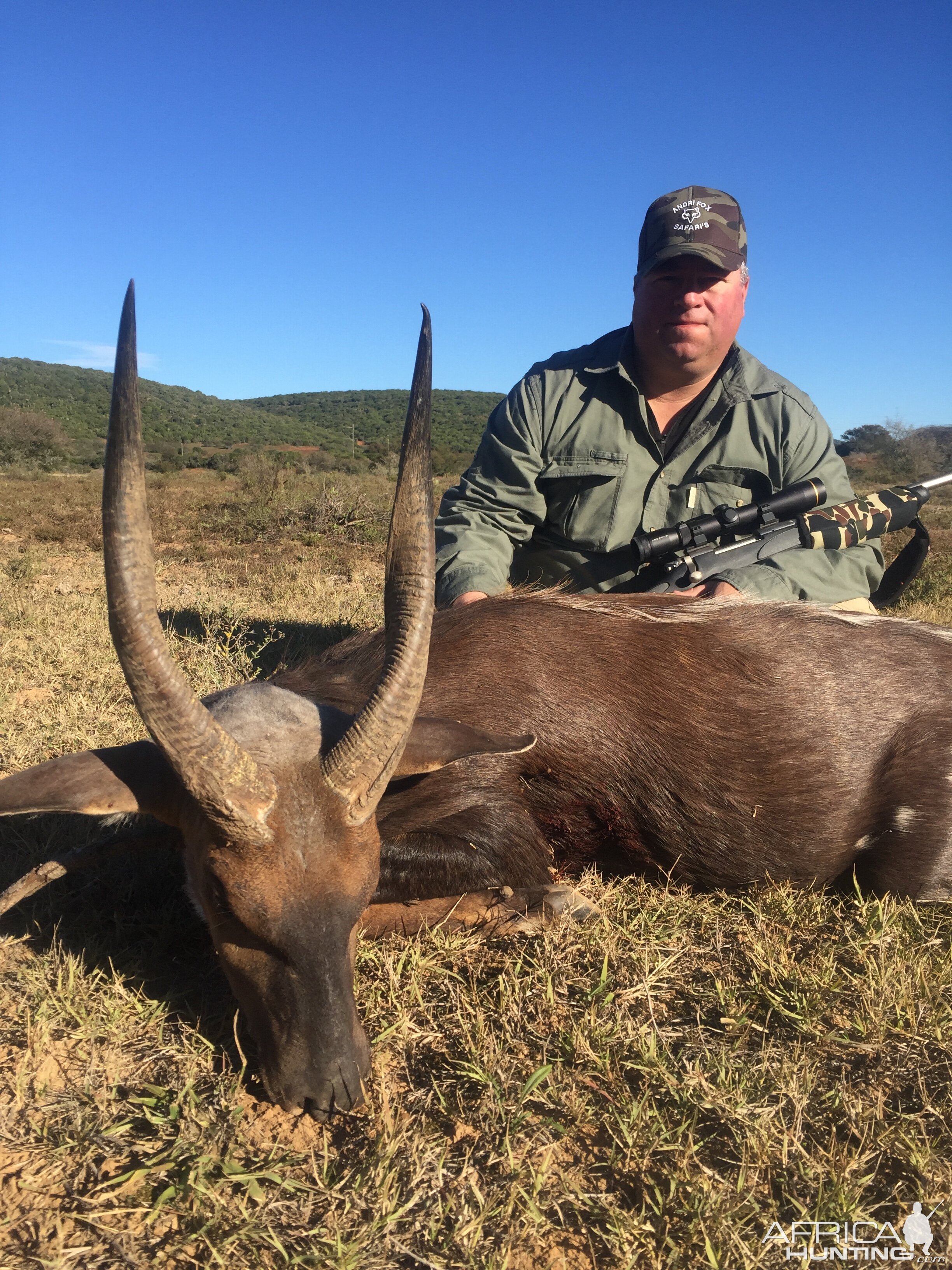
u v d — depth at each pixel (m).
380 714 0.71
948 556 3.39
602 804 1.08
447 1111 0.75
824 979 0.91
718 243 1.36
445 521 1.55
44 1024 0.82
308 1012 0.71
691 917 1.05
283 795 0.71
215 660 1.70
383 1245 0.64
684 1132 0.74
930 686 1.10
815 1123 0.75
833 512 1.44
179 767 0.67
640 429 1.50
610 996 0.88
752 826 1.07
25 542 3.88
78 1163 0.70
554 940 0.98
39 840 1.12
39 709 1.52
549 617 1.11
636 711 1.06
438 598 1.44
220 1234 0.64
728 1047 0.83
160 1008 0.85
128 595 0.64
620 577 1.54
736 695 1.07
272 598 2.53
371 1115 0.74
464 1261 0.62
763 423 1.50
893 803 1.08
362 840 0.73
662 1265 0.63
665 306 1.39
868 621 1.16
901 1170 0.71
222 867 0.70
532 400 1.53
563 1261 0.64
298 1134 0.73
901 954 0.96
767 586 1.34
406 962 0.93
